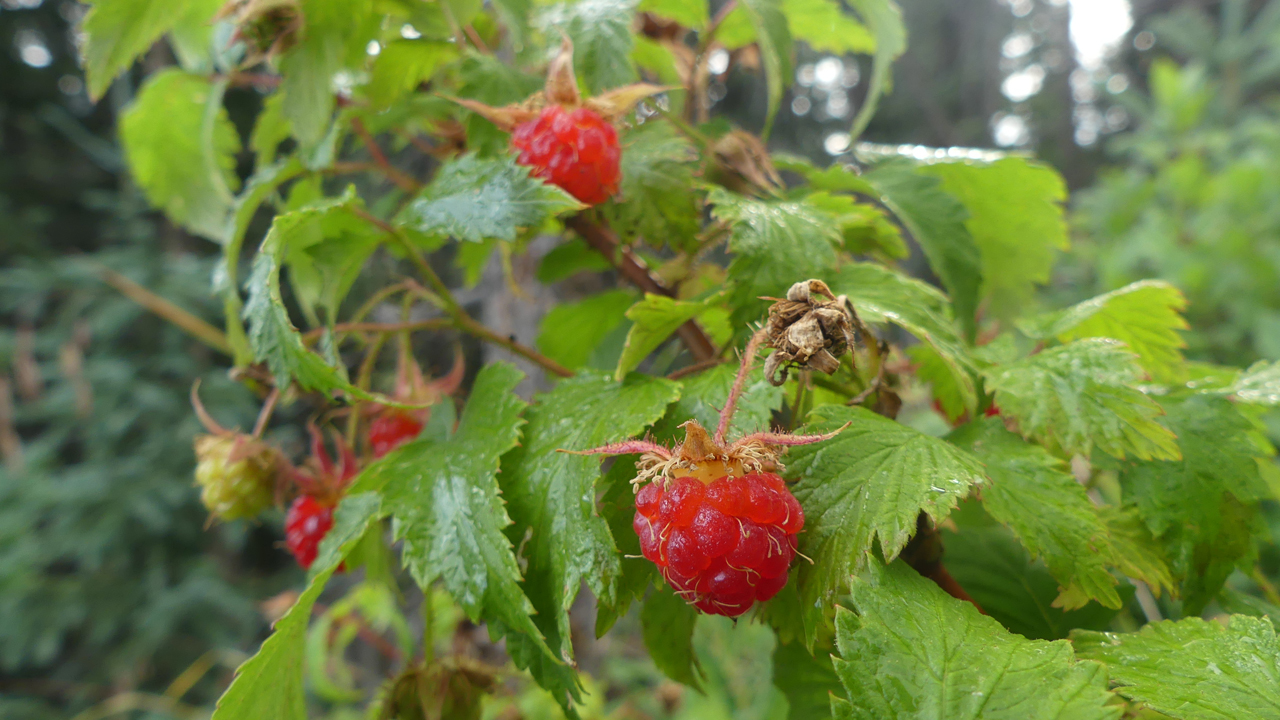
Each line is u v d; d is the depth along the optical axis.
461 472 0.08
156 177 0.15
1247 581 0.21
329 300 0.09
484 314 0.23
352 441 0.11
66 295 0.57
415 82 0.11
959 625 0.06
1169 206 0.38
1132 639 0.07
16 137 0.80
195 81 0.14
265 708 0.08
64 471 0.57
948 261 0.10
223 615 0.54
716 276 0.12
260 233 0.43
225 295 0.11
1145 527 0.08
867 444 0.07
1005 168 0.11
